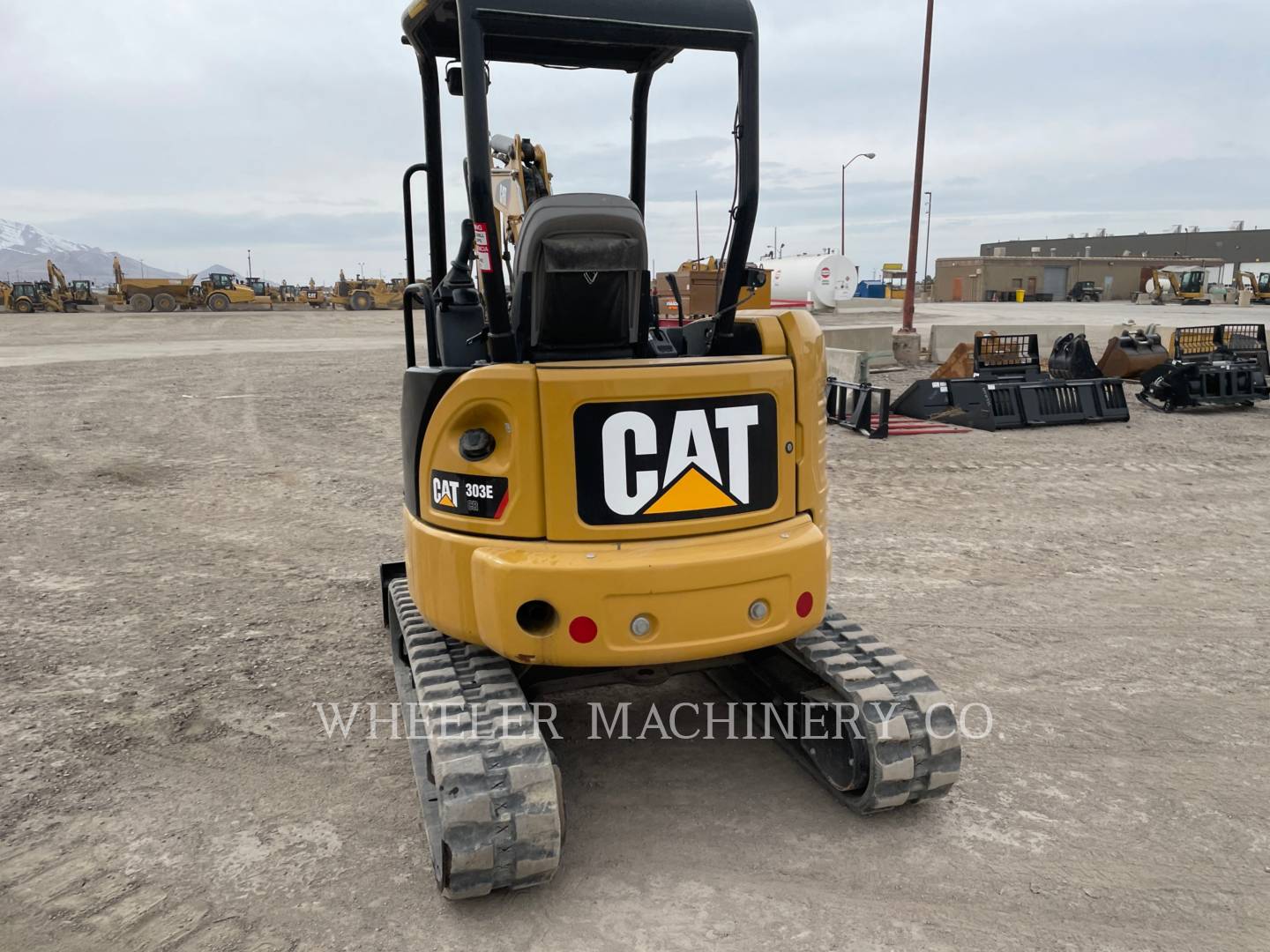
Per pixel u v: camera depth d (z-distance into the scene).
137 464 10.59
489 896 3.24
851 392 12.80
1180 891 3.27
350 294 51.91
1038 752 4.26
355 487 9.52
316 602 6.27
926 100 19.16
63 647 5.47
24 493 9.24
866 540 7.63
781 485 3.47
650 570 3.13
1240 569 6.92
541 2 3.25
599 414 3.15
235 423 13.20
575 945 3.00
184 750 4.27
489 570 3.18
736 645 3.28
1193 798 3.88
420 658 3.77
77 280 48.25
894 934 3.05
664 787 3.96
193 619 5.94
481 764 3.02
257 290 53.19
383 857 3.47
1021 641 5.56
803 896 3.24
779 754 4.24
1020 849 3.51
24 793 3.89
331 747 4.30
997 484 9.60
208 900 3.21
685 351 4.44
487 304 3.50
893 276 84.38
